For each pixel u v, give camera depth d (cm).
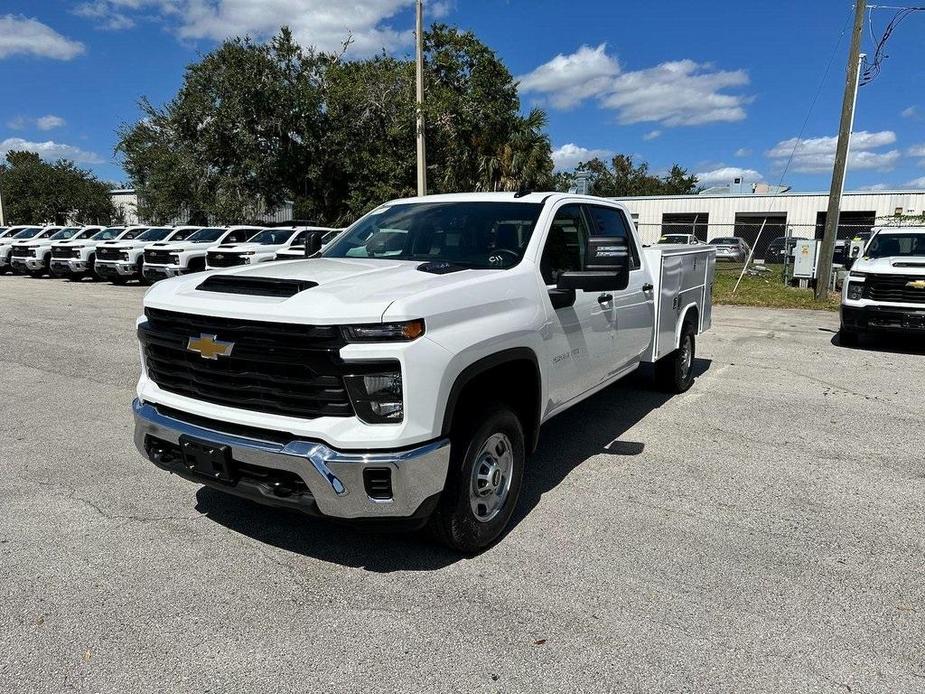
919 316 908
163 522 398
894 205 3397
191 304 336
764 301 1535
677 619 303
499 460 374
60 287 1909
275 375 312
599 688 259
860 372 825
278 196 3153
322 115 2919
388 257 447
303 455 300
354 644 285
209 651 280
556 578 338
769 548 371
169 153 3119
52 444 535
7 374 779
